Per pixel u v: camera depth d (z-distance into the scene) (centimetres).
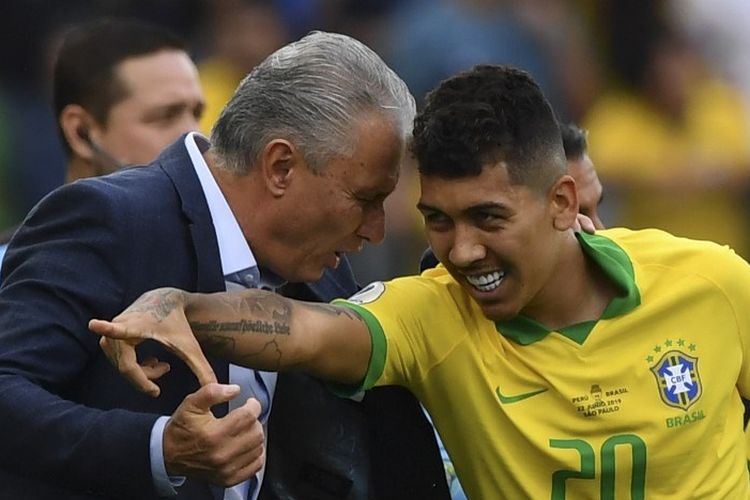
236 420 1064
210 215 1244
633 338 1273
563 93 2886
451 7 2900
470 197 1180
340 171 1230
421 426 1330
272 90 1232
